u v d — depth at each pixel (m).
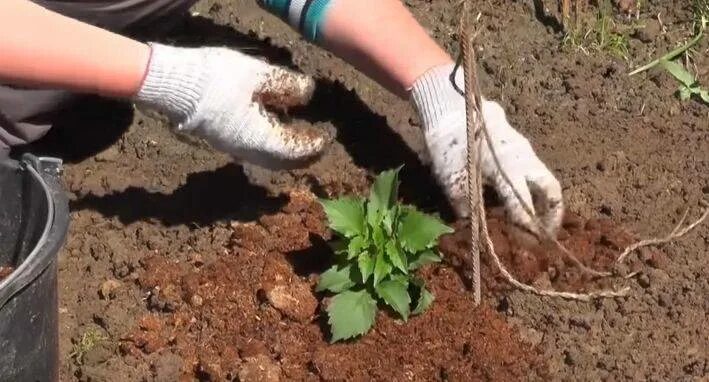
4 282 1.11
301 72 1.75
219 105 1.39
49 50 1.33
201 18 1.85
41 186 1.24
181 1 1.63
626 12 1.89
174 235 1.52
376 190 1.43
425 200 1.55
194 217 1.55
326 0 1.53
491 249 1.37
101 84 1.37
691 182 1.61
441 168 1.44
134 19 1.61
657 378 1.36
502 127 1.45
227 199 1.57
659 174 1.62
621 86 1.76
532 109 1.72
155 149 1.65
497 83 1.76
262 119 1.42
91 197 1.58
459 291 1.43
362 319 1.38
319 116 1.69
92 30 1.36
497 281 1.43
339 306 1.38
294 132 1.44
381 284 1.39
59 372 1.36
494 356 1.36
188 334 1.40
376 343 1.38
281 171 1.60
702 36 1.84
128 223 1.54
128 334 1.40
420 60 1.50
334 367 1.35
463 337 1.38
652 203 1.57
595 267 1.47
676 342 1.41
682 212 1.56
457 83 1.46
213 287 1.44
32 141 1.61
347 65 1.76
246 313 1.42
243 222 1.53
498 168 1.34
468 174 1.33
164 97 1.39
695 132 1.70
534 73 1.77
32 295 1.16
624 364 1.37
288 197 1.58
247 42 1.81
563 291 1.44
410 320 1.39
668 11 1.90
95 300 1.45
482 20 1.87
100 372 1.36
